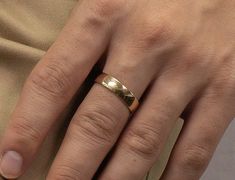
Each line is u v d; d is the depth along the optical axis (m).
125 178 0.12
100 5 0.12
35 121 0.12
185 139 0.13
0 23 0.13
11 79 0.13
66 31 0.12
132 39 0.12
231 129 0.22
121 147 0.12
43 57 0.12
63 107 0.12
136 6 0.13
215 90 0.13
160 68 0.13
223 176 0.22
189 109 0.13
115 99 0.12
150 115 0.12
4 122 0.13
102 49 0.12
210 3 0.13
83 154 0.12
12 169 0.12
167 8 0.13
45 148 0.13
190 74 0.13
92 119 0.12
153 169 0.15
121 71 0.12
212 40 0.13
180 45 0.13
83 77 0.12
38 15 0.14
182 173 0.13
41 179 0.13
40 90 0.12
